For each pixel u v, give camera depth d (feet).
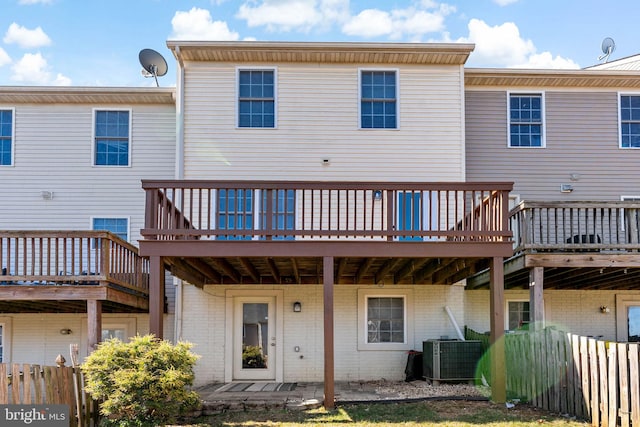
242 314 37.17
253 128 37.27
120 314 38.50
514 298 40.29
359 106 37.65
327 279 26.66
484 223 28.99
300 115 37.50
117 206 39.22
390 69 38.04
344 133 37.47
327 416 24.32
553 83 40.01
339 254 26.86
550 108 40.22
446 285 37.45
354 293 37.40
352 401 27.12
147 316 38.58
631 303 40.27
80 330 37.99
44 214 38.83
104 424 22.15
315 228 36.19
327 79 37.86
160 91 39.27
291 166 37.14
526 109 40.29
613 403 20.18
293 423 23.09
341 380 36.47
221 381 36.04
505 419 23.15
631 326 40.06
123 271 30.17
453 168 37.32
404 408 25.71
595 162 39.81
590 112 40.24
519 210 30.14
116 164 39.70
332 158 37.27
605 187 39.55
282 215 36.73
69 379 22.20
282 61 37.73
